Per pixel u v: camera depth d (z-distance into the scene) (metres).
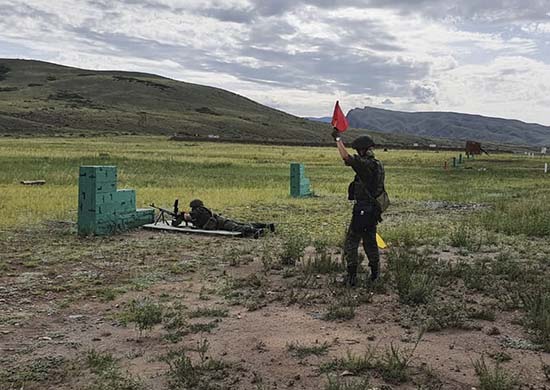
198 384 4.31
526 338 5.41
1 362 4.83
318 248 10.14
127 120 159.12
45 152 52.53
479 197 23.38
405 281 7.12
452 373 4.53
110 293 7.10
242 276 8.20
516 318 5.99
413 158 66.50
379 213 7.21
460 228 12.30
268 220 15.15
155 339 5.41
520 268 8.43
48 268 8.70
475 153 88.25
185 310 6.43
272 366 4.68
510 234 12.74
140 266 8.89
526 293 6.89
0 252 9.87
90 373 4.59
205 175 33.28
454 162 52.22
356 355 4.90
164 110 195.75
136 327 5.80
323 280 7.80
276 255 9.70
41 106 161.25
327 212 17.30
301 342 5.28
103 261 9.28
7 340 5.41
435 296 6.91
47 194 19.39
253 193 22.14
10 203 16.61
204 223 12.51
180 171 36.03
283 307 6.54
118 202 12.46
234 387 4.27
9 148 59.12
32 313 6.31
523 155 100.81
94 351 4.96
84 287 7.51
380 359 4.75
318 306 6.54
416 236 11.98
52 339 5.44
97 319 6.11
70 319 6.09
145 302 6.75
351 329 5.69
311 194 22.80
